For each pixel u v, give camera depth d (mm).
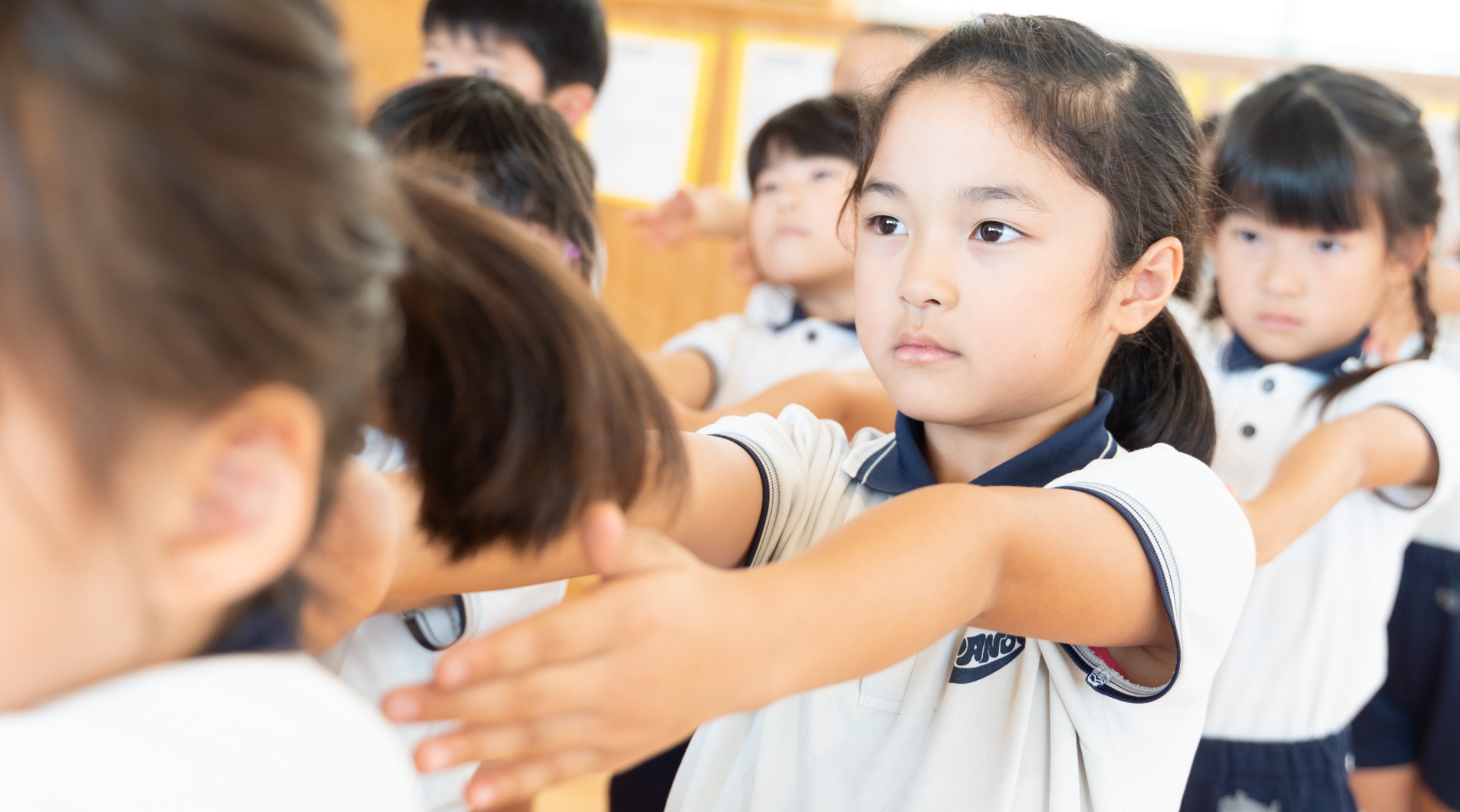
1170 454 610
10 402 209
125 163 199
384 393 353
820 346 1378
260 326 218
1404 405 1056
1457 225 1864
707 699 334
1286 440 1107
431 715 306
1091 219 594
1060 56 604
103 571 231
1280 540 871
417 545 420
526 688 308
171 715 249
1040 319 588
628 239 2799
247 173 210
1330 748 1082
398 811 305
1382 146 1084
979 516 441
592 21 1617
